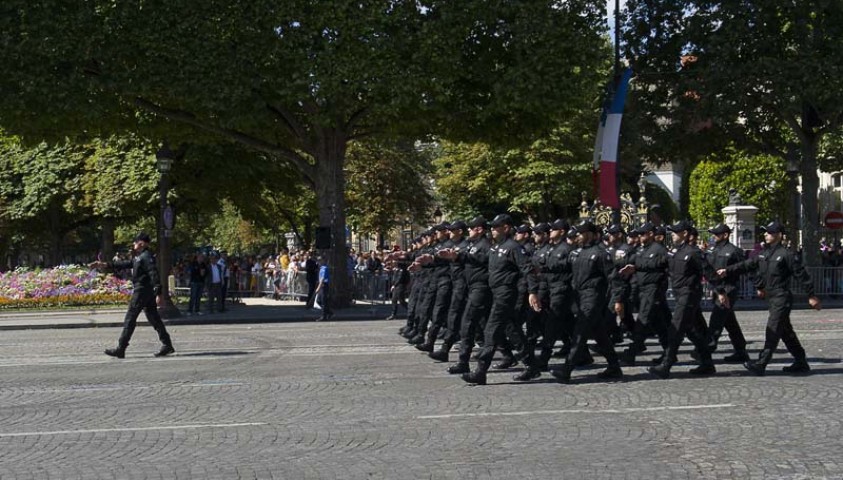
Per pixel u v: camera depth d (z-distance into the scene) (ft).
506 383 43.62
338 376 46.11
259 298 134.62
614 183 97.35
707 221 207.51
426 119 94.17
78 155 145.59
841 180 191.31
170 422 34.45
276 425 33.60
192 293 99.76
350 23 85.92
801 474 26.18
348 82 86.28
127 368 50.19
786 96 104.47
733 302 50.16
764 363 45.11
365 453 29.12
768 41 106.73
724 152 123.03
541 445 29.96
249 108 88.48
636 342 49.88
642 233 49.98
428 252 59.06
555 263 45.14
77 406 38.17
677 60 116.06
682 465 27.25
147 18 85.35
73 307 104.47
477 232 46.42
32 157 149.07
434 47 86.94
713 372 45.93
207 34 85.56
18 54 83.97
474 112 95.96
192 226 200.44
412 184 189.78
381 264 127.65
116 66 86.22
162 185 94.73
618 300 44.39
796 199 123.34
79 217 169.17
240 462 28.14
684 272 44.57
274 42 86.33
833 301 108.27
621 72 110.83
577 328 43.75
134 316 55.16
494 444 30.17
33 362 53.83
